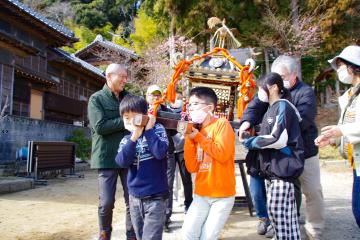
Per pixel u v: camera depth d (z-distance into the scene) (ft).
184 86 13.98
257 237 12.69
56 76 62.80
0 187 26.20
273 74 10.00
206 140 9.02
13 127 41.47
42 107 57.41
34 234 14.85
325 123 67.51
